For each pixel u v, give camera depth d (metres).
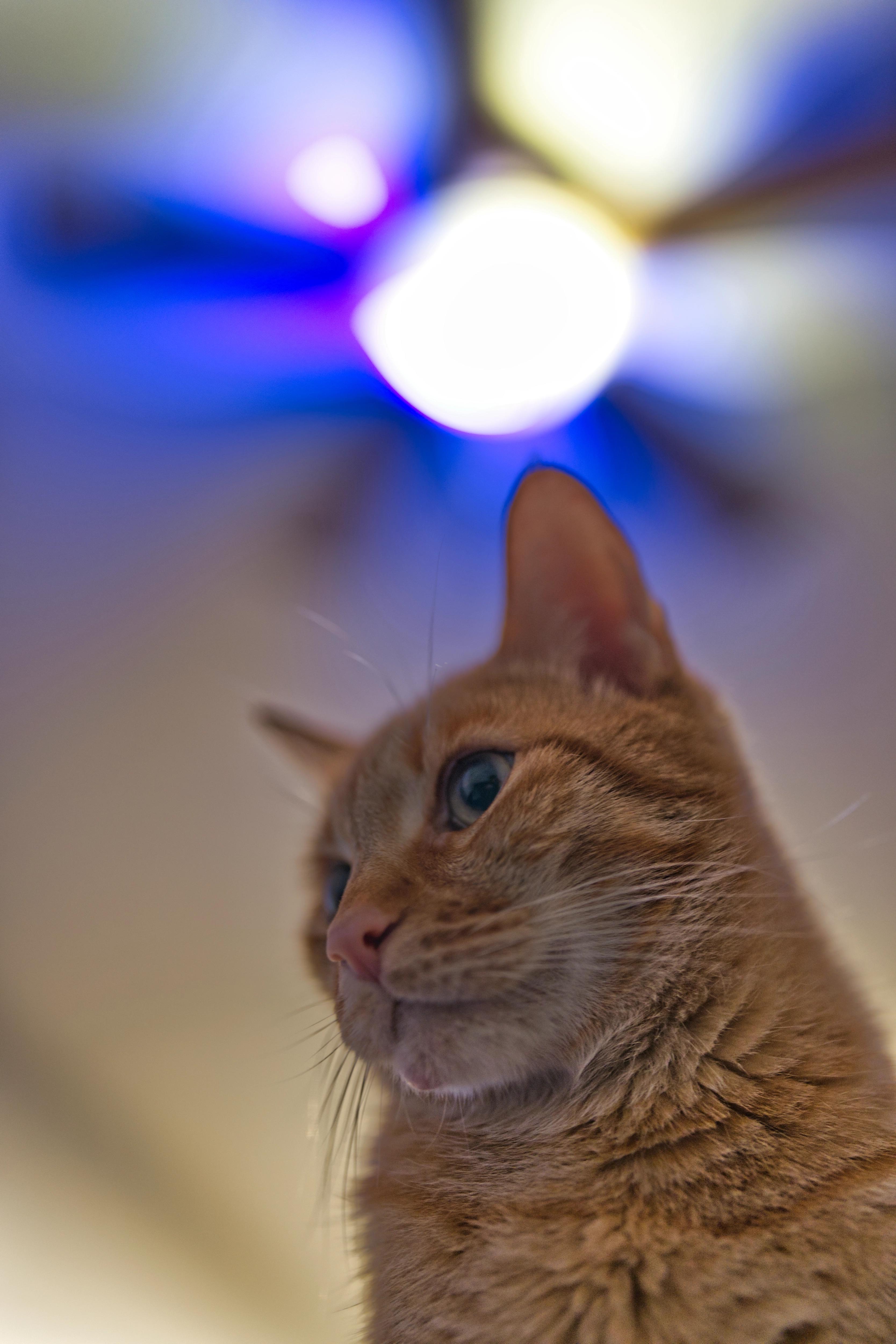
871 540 0.52
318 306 0.48
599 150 0.45
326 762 0.51
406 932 0.41
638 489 0.52
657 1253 0.38
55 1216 0.56
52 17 0.43
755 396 0.50
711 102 0.44
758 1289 0.37
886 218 0.46
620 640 0.45
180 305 0.49
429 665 0.49
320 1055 0.50
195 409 0.51
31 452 0.52
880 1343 0.37
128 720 0.56
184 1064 0.56
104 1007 0.56
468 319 0.48
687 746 0.44
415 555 0.54
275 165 0.46
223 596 0.54
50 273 0.48
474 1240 0.41
